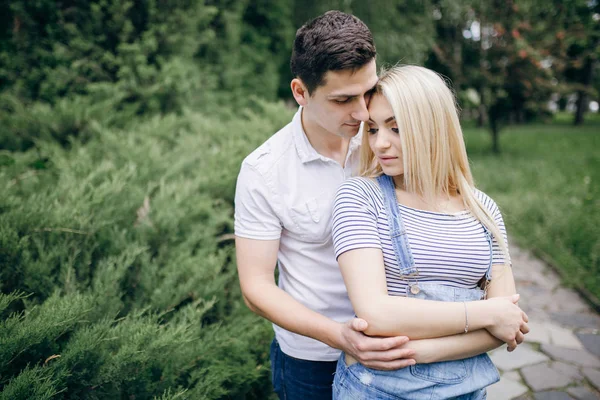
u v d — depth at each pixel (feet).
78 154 9.12
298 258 4.75
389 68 4.52
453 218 4.14
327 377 4.94
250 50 19.88
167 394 4.96
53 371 4.09
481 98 34.81
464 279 4.04
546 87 33.24
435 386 3.80
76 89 13.52
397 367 3.68
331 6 26.78
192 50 15.20
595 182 22.61
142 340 4.66
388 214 4.08
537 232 16.12
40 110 11.63
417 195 4.22
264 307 4.34
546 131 57.21
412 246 3.95
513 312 3.73
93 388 4.59
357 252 3.89
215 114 15.67
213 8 15.15
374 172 4.55
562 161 30.17
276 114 13.17
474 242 4.08
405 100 3.96
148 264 6.45
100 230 6.52
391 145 4.13
